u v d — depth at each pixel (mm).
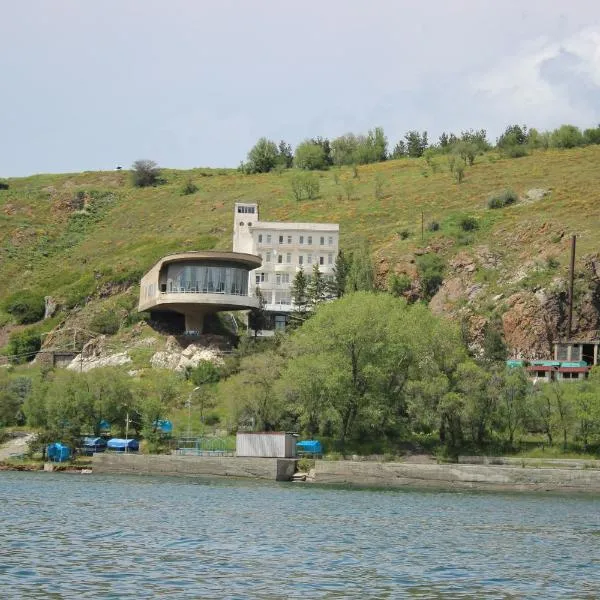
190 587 71000
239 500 134375
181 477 176750
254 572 77438
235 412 196875
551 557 89812
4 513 110188
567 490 166000
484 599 70062
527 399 188750
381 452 186250
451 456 185250
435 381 186750
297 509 124562
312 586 72562
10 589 68500
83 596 67188
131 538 93250
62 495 133625
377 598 69125
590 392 189375
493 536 103875
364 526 108812
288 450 180500
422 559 86500
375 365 190750
